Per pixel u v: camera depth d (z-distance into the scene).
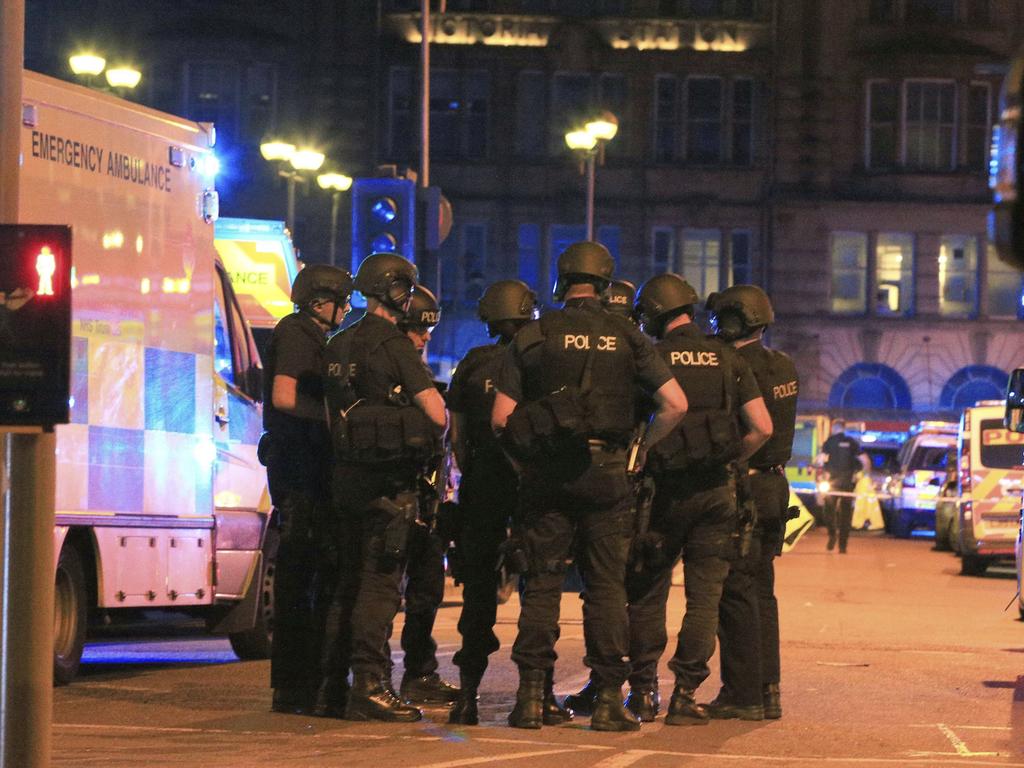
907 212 193.38
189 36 187.12
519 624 31.11
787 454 33.50
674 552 32.25
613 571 30.83
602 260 30.62
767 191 193.50
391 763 27.14
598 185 193.25
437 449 31.56
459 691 35.03
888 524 145.25
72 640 37.88
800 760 28.36
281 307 54.53
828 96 193.75
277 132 189.38
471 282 192.62
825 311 192.75
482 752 28.33
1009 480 89.25
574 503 30.36
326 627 32.66
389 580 31.97
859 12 194.12
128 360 39.19
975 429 90.12
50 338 19.50
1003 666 45.81
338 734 30.30
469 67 192.62
